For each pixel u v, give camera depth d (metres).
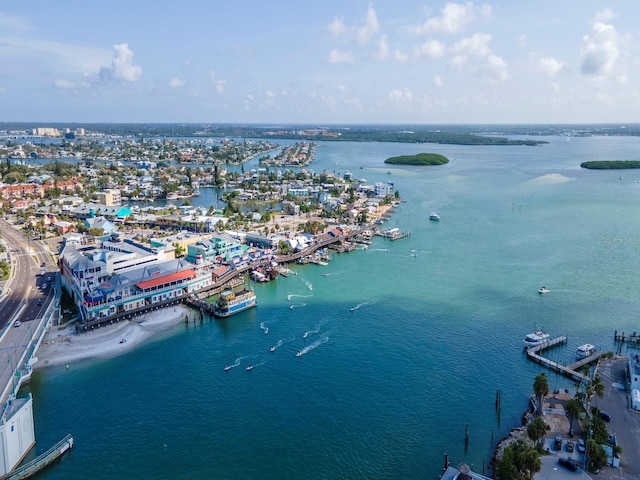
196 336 180.12
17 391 136.50
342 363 159.88
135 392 143.62
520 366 158.12
